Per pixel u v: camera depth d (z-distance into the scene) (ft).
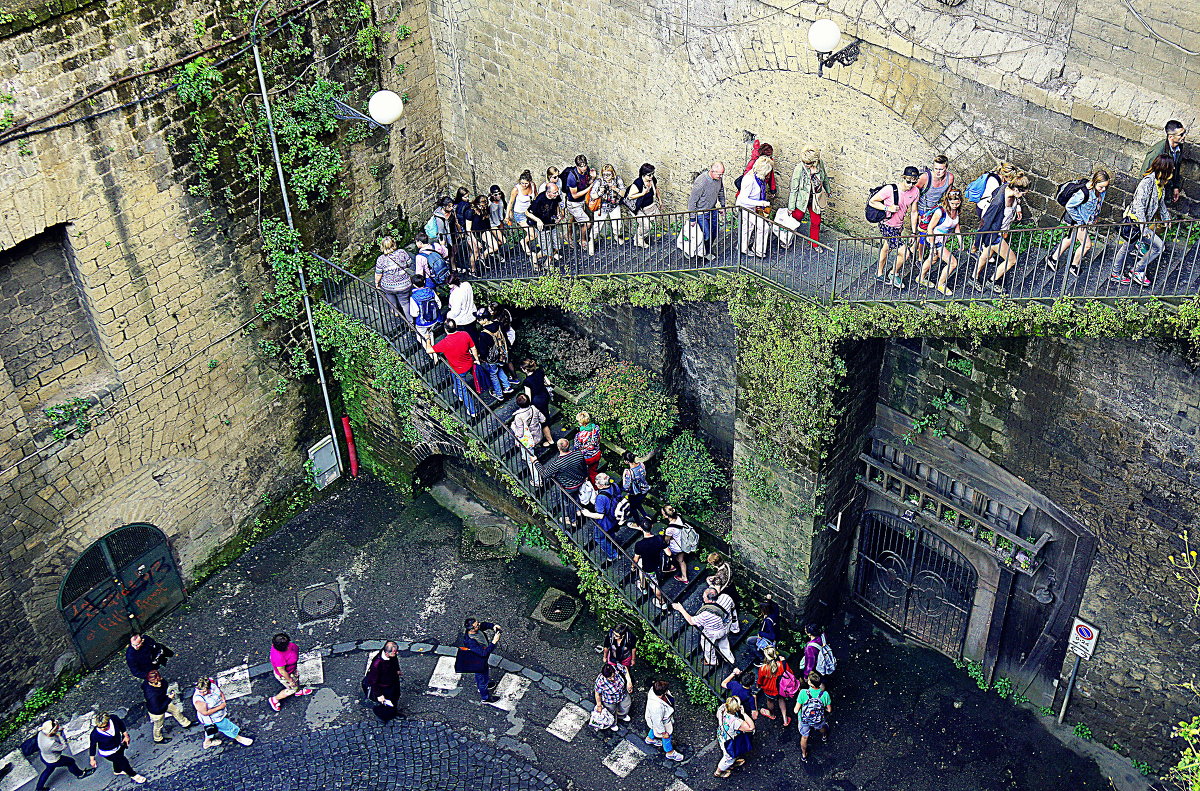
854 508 64.75
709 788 59.36
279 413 70.74
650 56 59.21
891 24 50.11
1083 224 46.29
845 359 55.62
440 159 72.84
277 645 60.80
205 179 60.29
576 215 62.44
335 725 62.08
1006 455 57.11
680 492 68.08
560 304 63.57
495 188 65.82
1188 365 48.16
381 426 73.20
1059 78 47.14
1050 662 61.41
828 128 55.06
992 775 60.18
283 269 66.39
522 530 72.13
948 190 50.65
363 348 69.05
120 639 66.80
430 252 64.39
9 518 58.70
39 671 63.26
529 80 65.05
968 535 59.93
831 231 57.72
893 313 51.78
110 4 53.31
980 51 48.37
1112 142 46.83
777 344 56.39
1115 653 58.13
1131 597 55.98
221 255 63.05
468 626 60.39
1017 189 47.14
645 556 62.18
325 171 65.67
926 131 51.80
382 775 59.62
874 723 62.59
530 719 62.23
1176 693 57.00
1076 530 56.34
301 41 61.36
